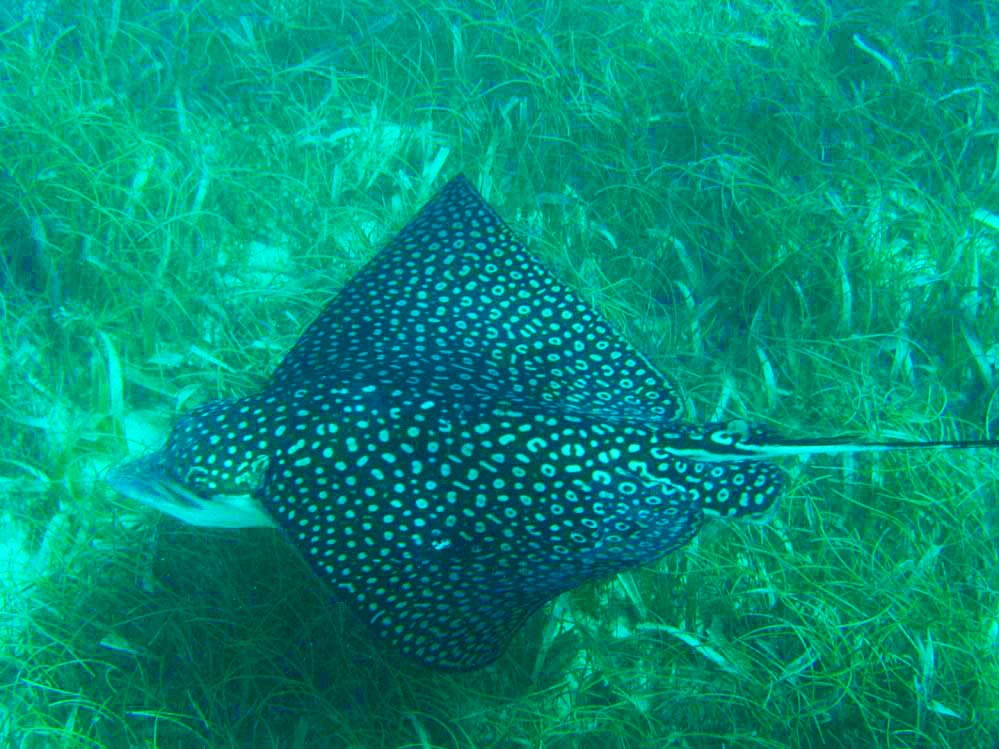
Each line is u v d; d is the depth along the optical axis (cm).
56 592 187
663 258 248
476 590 154
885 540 204
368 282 191
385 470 156
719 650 188
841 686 183
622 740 178
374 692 182
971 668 186
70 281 228
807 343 229
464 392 166
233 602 188
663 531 159
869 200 262
